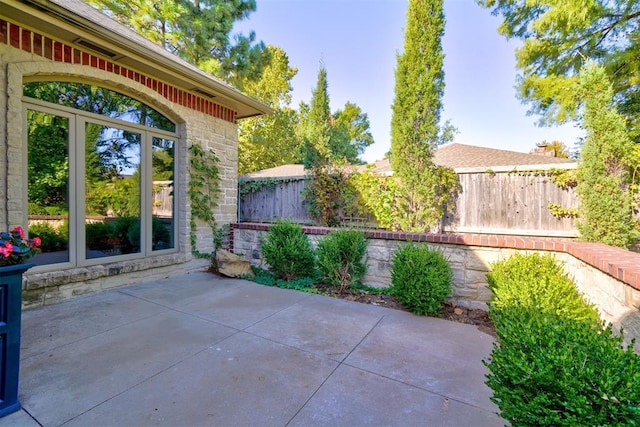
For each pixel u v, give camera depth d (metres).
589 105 4.34
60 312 3.66
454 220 6.14
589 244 3.47
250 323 3.40
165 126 5.40
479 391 2.20
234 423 1.84
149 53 4.31
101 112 4.51
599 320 2.54
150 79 4.94
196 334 3.10
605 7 6.53
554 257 3.49
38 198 3.86
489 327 3.39
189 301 4.13
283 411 1.96
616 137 4.14
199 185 5.78
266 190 8.19
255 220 8.37
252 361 2.58
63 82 4.10
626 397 1.13
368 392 2.17
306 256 5.01
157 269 5.19
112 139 4.64
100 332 3.12
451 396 2.14
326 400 2.07
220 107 6.25
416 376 2.39
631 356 1.32
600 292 2.72
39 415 1.89
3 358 1.89
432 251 3.92
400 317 3.64
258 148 16.34
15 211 3.56
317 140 8.36
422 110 5.85
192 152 5.68
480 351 2.82
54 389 2.15
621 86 7.31
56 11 3.40
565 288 3.01
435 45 5.72
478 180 5.96
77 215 4.23
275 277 5.22
